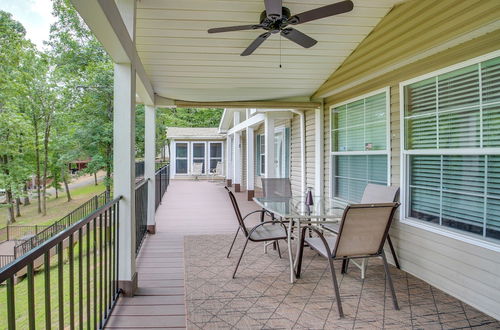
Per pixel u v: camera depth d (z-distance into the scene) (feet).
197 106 18.33
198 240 15.53
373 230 8.63
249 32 11.57
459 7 8.25
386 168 12.75
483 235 8.71
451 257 9.39
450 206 9.77
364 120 14.20
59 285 5.17
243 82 15.62
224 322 7.82
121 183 9.02
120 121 8.90
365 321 7.89
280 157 28.14
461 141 9.29
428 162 10.62
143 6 10.00
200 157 53.98
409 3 9.98
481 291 8.45
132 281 9.32
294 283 10.18
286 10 8.52
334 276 8.45
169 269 11.61
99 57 36.58
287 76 15.19
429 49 9.45
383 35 11.27
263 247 14.23
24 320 12.85
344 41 12.45
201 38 11.79
